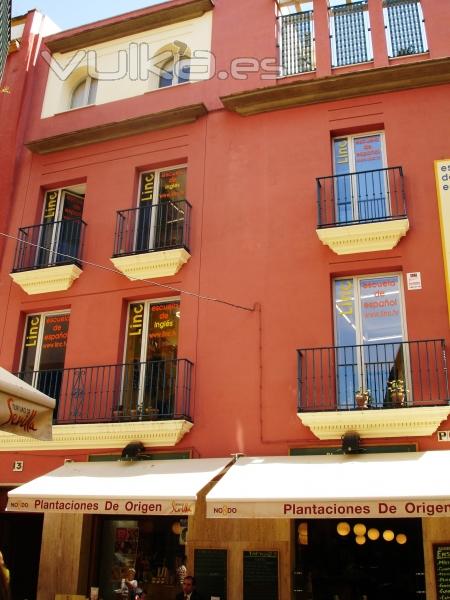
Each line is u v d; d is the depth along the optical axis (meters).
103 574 11.01
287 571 9.61
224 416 10.83
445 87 11.75
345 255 11.16
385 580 9.75
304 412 10.05
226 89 13.41
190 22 14.48
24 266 13.59
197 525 10.21
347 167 12.09
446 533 9.22
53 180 14.28
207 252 12.10
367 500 8.09
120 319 12.38
